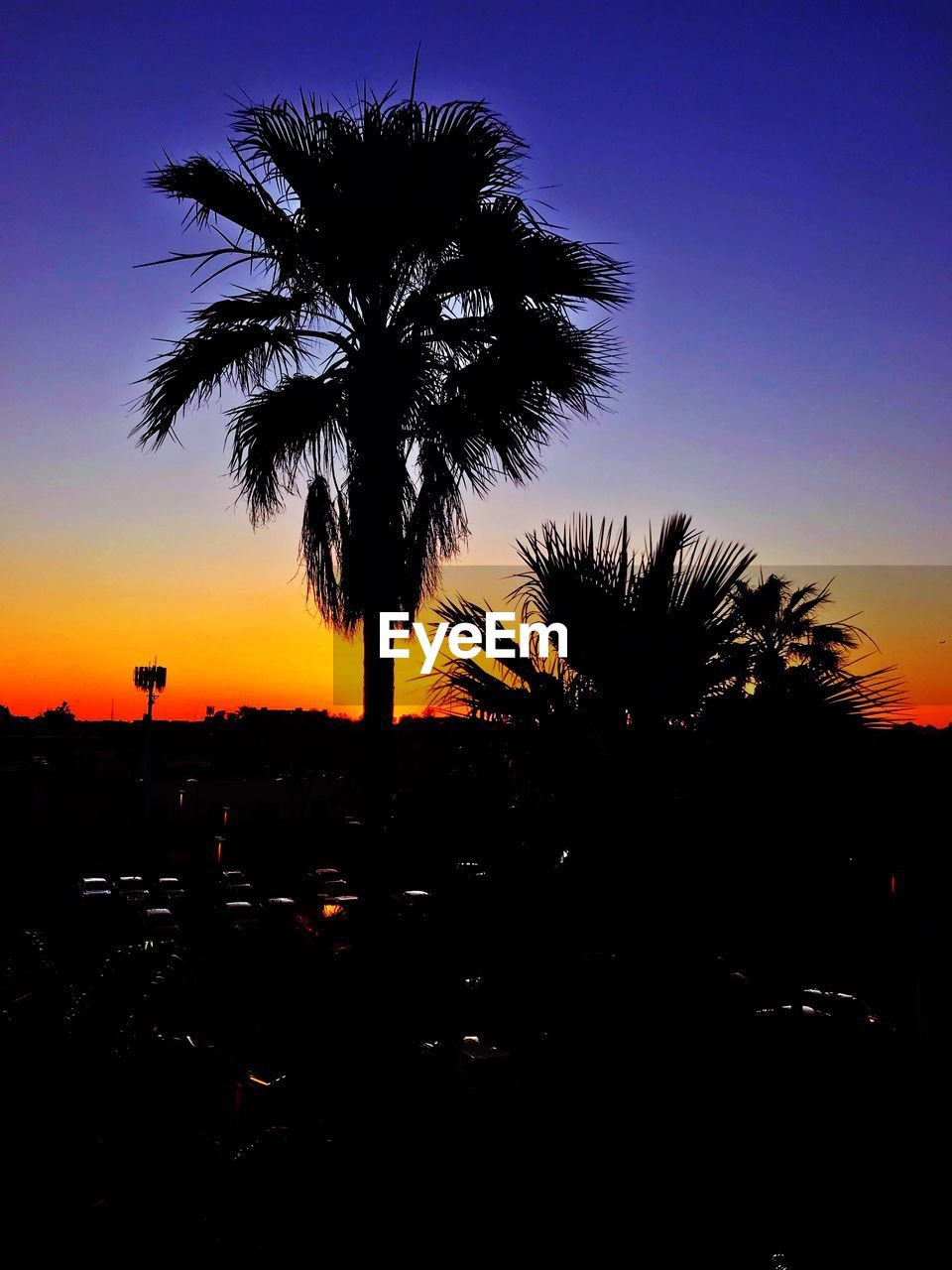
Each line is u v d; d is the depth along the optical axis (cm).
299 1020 1789
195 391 762
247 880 3712
